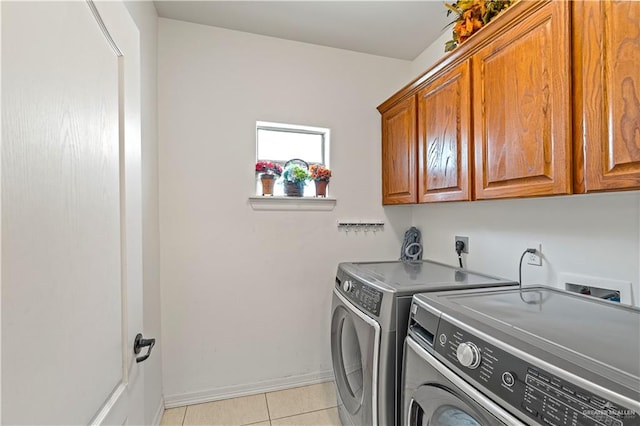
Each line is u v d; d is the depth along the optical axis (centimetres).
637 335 75
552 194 102
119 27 81
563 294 117
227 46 205
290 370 217
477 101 137
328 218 226
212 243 202
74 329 57
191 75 198
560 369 60
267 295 212
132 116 91
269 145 226
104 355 70
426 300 108
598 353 65
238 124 206
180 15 191
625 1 81
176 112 195
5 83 40
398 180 210
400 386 118
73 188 57
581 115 93
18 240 42
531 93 109
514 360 69
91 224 64
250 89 209
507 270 161
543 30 104
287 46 217
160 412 182
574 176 95
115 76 79
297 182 217
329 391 211
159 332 186
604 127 86
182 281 196
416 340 104
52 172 51
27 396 44
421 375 98
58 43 52
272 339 213
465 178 144
